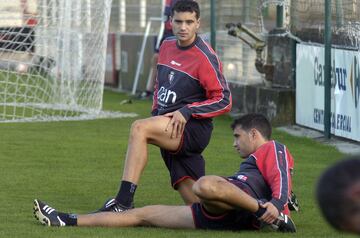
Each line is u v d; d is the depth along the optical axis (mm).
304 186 26625
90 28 47062
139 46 61562
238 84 48125
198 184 18266
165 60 21875
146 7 68250
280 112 42312
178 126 20719
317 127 39219
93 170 29625
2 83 45781
